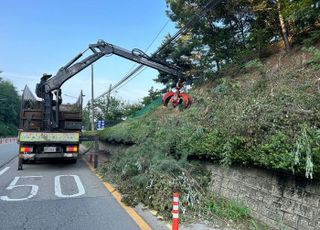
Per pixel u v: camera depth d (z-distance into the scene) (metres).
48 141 14.38
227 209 6.84
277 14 13.80
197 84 17.67
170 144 10.24
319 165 4.87
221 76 15.86
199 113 10.63
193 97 13.27
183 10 17.94
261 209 6.26
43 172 13.47
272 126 6.23
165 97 12.09
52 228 6.18
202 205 7.20
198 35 18.94
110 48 14.12
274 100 7.15
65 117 16.95
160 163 8.76
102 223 6.49
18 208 7.59
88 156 21.19
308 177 5.14
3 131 86.94
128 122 19.92
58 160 17.27
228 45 17.89
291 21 12.38
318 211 5.01
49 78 15.39
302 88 8.12
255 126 6.55
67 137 14.62
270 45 14.92
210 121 9.20
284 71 10.81
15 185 10.40
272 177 6.13
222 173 7.93
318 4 10.83
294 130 5.67
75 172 13.56
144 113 22.03
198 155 8.99
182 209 6.96
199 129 8.89
